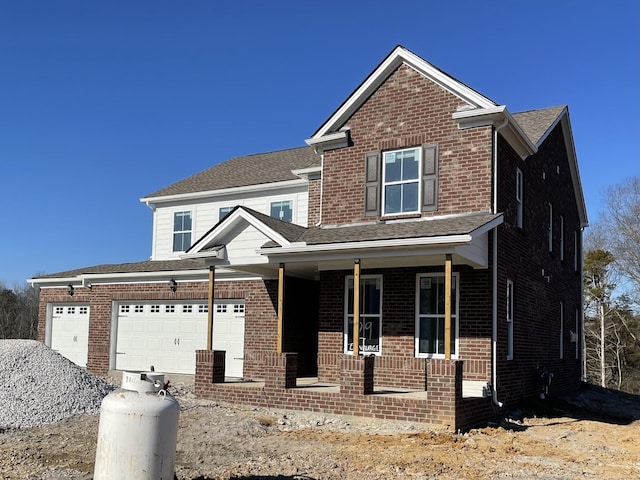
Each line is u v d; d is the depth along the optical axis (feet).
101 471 23.54
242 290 64.59
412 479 28.86
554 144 69.87
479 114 49.01
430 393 41.34
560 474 31.30
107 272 73.15
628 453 38.11
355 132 55.88
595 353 157.79
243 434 37.88
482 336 47.57
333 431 40.14
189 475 28.32
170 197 78.38
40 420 39.63
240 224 53.67
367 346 53.21
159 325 70.38
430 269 51.13
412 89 53.31
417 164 52.70
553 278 67.05
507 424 45.55
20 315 183.62
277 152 87.51
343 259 48.19
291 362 48.49
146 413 23.56
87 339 76.48
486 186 48.83
